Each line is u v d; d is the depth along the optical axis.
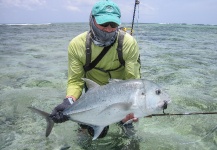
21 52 5.52
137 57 1.44
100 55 1.41
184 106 2.16
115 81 1.27
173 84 2.83
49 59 4.60
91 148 1.56
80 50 1.42
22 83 2.90
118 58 1.42
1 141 1.63
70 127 1.80
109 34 1.31
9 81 2.99
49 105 2.22
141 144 1.59
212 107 2.15
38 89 2.68
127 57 1.42
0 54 5.16
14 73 3.36
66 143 1.61
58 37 9.98
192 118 1.91
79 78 1.50
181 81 2.94
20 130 1.77
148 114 1.19
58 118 1.29
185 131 1.74
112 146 1.58
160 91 1.18
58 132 1.74
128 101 1.16
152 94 1.16
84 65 1.47
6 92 2.56
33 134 1.72
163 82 2.91
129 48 1.40
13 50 5.83
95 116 1.23
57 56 4.97
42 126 1.83
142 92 1.16
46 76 3.21
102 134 1.58
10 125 1.85
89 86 1.29
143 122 1.87
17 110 2.11
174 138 1.65
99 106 1.21
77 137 1.68
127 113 1.18
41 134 1.72
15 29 17.34
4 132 1.74
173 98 2.34
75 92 1.46
